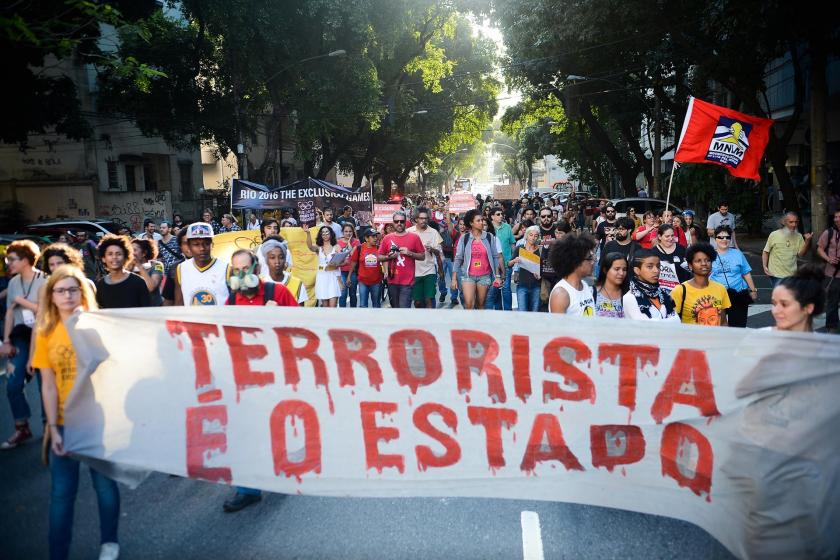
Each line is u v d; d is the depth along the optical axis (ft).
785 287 13.08
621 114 111.04
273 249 21.24
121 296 19.74
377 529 15.08
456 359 14.33
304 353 14.58
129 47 91.97
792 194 70.95
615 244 30.17
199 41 96.89
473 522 15.40
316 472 14.71
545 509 16.12
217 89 104.42
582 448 14.10
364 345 14.49
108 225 74.69
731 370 13.05
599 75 98.22
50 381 13.66
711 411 13.23
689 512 13.53
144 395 14.34
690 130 35.04
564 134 164.25
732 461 13.01
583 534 14.73
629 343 13.67
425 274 38.58
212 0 84.48
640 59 88.38
